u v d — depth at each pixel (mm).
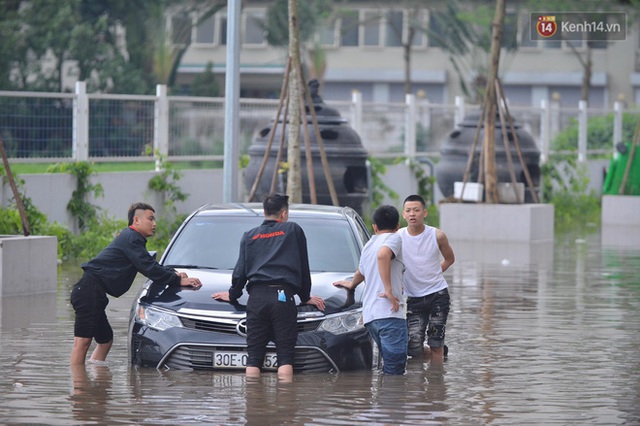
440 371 16422
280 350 15359
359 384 15188
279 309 15281
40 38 73000
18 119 30719
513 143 42188
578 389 15266
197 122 37344
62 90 75500
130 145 34531
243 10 96125
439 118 48688
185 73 93188
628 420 13453
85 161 32188
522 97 100688
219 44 96688
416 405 14055
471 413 13711
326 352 15625
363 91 101500
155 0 79750
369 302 15844
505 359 17453
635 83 98688
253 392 14586
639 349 18328
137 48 79500
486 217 37781
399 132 45781
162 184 35031
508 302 23625
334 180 35000
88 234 31016
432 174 46500
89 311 16297
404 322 15898
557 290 25578
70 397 14289
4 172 28828
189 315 15742
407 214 17531
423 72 99875
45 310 21562
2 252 23328
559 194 52562
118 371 15922
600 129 60750
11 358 16938
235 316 15664
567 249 35438
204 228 18062
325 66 85938
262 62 96125
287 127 34406
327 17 85188
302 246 15625
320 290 16297
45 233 29141
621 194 46406
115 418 13211
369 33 100500
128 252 16312
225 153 28141
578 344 18766
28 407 13734
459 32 86375
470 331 20047
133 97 34562
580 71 99250
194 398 14234
